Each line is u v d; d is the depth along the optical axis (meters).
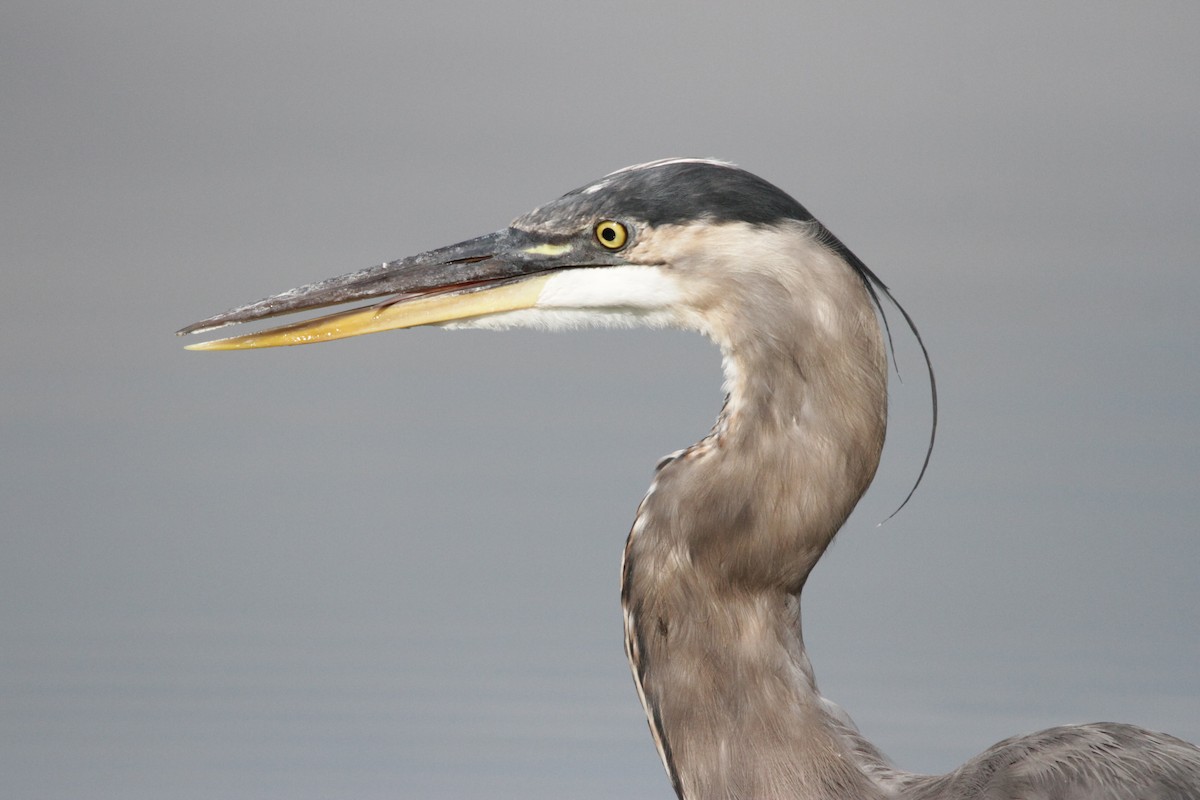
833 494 7.81
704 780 7.88
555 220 8.42
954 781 7.68
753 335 7.85
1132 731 7.61
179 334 8.98
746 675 7.88
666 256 8.08
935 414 8.23
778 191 8.00
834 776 7.82
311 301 8.89
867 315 7.84
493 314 8.60
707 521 7.86
